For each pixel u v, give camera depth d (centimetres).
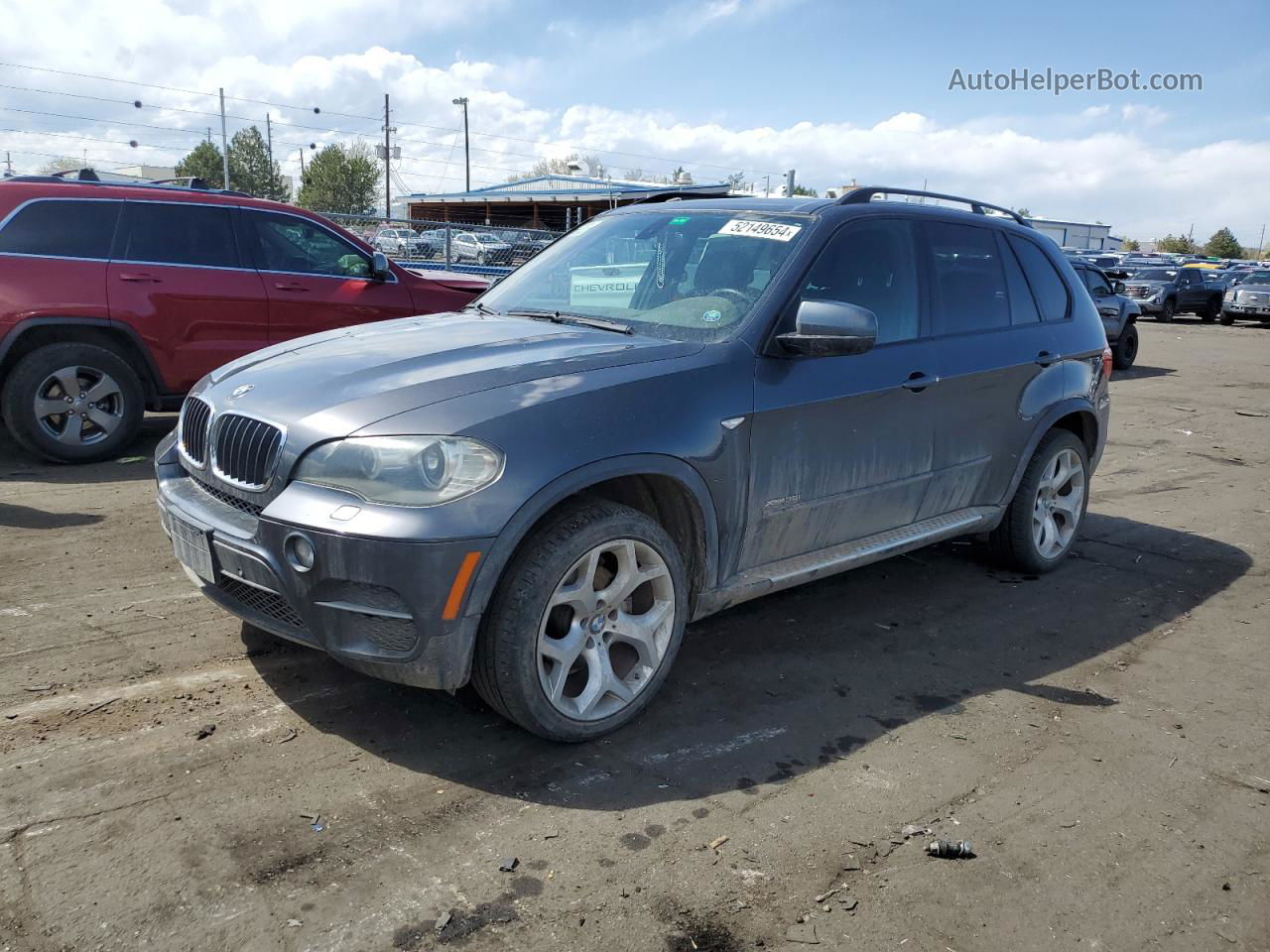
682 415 332
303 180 6278
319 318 766
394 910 243
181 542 338
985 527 484
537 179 3675
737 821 288
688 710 356
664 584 336
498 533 287
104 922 233
